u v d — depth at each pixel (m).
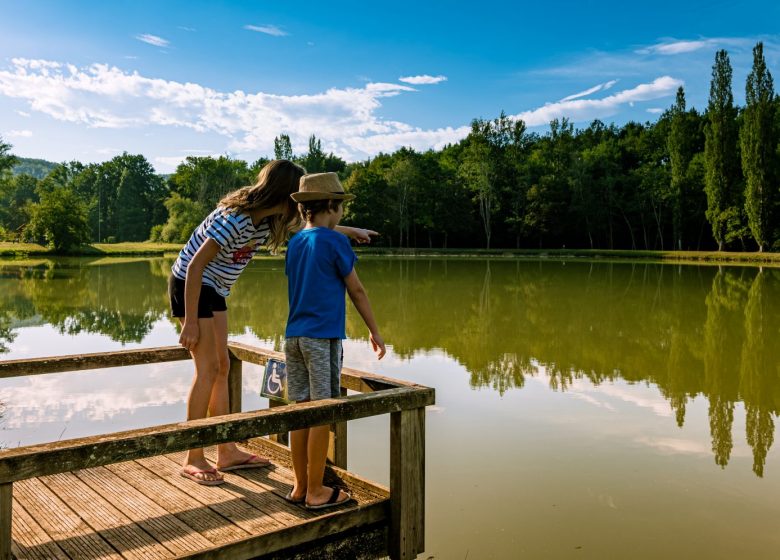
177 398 6.94
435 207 65.75
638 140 67.94
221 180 80.44
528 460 5.35
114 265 36.38
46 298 17.39
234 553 2.41
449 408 6.90
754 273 31.98
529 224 61.78
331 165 82.19
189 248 3.23
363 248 62.59
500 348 10.72
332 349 2.86
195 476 3.15
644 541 3.99
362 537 2.76
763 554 3.84
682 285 24.34
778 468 5.25
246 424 2.27
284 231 3.24
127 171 103.44
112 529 2.62
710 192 52.28
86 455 1.97
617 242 65.62
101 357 3.54
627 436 6.04
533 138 73.94
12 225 96.69
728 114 51.66
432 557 3.75
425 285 23.42
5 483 1.87
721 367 9.38
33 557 2.37
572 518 4.29
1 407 6.53
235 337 11.35
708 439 6.00
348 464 5.09
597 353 10.39
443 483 4.84
